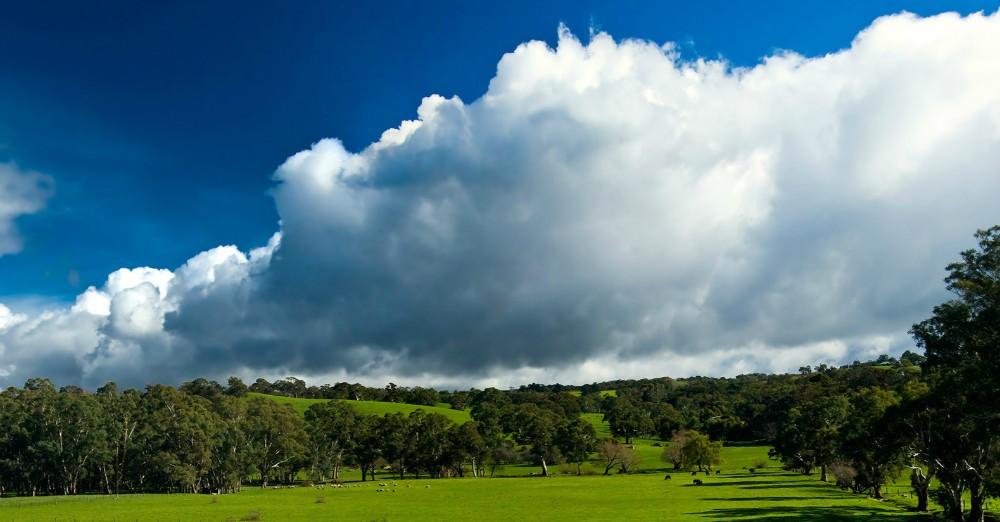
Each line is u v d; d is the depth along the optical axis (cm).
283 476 15488
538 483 12912
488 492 10538
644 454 19750
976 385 4675
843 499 8306
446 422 17488
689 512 6906
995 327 4484
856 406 8612
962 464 5975
